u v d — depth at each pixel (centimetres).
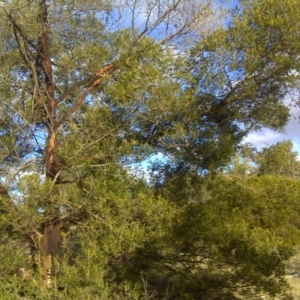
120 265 557
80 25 627
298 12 562
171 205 577
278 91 605
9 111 579
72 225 563
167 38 610
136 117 547
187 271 656
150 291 604
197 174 623
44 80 634
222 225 646
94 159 538
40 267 508
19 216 500
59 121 588
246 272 631
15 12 557
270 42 570
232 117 604
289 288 664
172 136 546
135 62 550
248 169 650
